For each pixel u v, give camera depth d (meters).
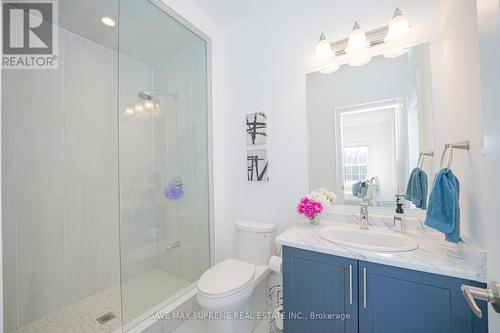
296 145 1.68
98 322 1.56
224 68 2.03
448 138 1.18
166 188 1.94
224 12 1.82
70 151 1.77
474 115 0.91
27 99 1.56
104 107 1.98
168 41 1.86
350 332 1.04
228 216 2.02
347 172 1.51
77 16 1.61
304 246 1.15
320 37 1.49
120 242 1.62
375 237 1.25
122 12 1.57
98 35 1.82
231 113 1.99
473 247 0.87
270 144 1.79
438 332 0.86
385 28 1.37
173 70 1.97
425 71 1.27
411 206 1.30
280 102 1.75
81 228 1.82
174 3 1.59
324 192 1.50
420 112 1.29
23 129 1.55
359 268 1.01
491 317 0.51
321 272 1.12
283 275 1.24
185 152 1.99
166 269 1.82
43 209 1.63
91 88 1.90
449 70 1.15
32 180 1.58
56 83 1.70
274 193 1.78
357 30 1.36
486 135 0.50
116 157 2.05
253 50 1.87
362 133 1.46
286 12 1.71
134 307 1.54
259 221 1.85
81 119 1.84
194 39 1.91
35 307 1.57
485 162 0.51
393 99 1.37
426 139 1.27
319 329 1.12
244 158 1.93
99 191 1.94
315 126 1.61
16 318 1.50
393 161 1.37
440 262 0.89
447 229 0.90
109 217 2.00
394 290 0.94
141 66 1.92
